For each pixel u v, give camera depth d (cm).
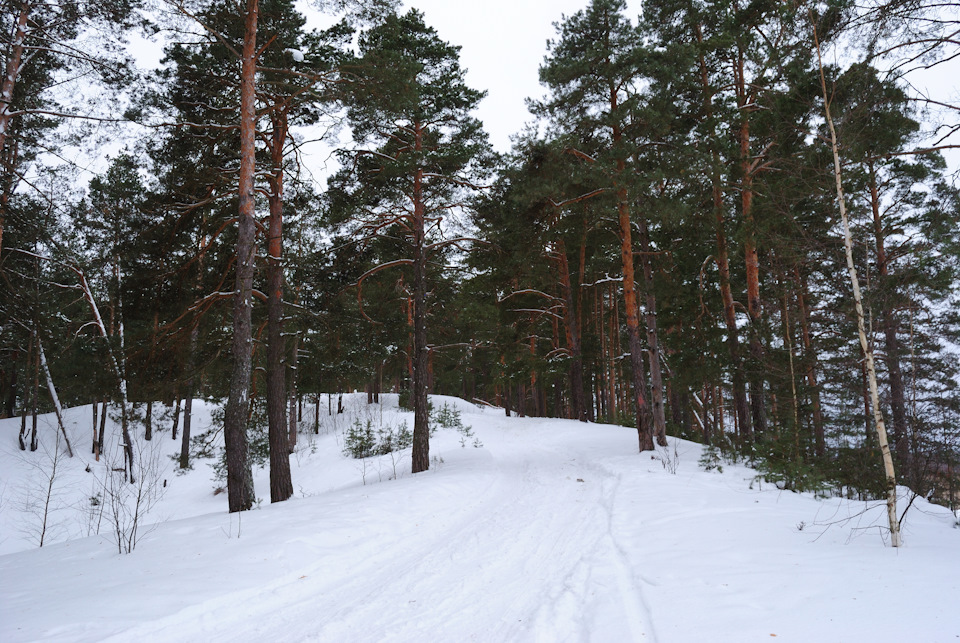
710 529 700
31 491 1873
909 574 461
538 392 4147
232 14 1108
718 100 1543
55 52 1064
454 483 1178
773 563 528
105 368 1959
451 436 2369
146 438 2739
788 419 1392
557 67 1540
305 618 480
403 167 1403
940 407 1683
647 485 1075
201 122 1232
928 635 330
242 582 545
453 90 1509
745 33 1461
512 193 1559
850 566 499
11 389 3148
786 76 1263
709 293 2050
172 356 1369
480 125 1540
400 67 1211
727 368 1764
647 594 475
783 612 396
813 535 645
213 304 1311
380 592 548
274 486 1208
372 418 2914
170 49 1179
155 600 488
